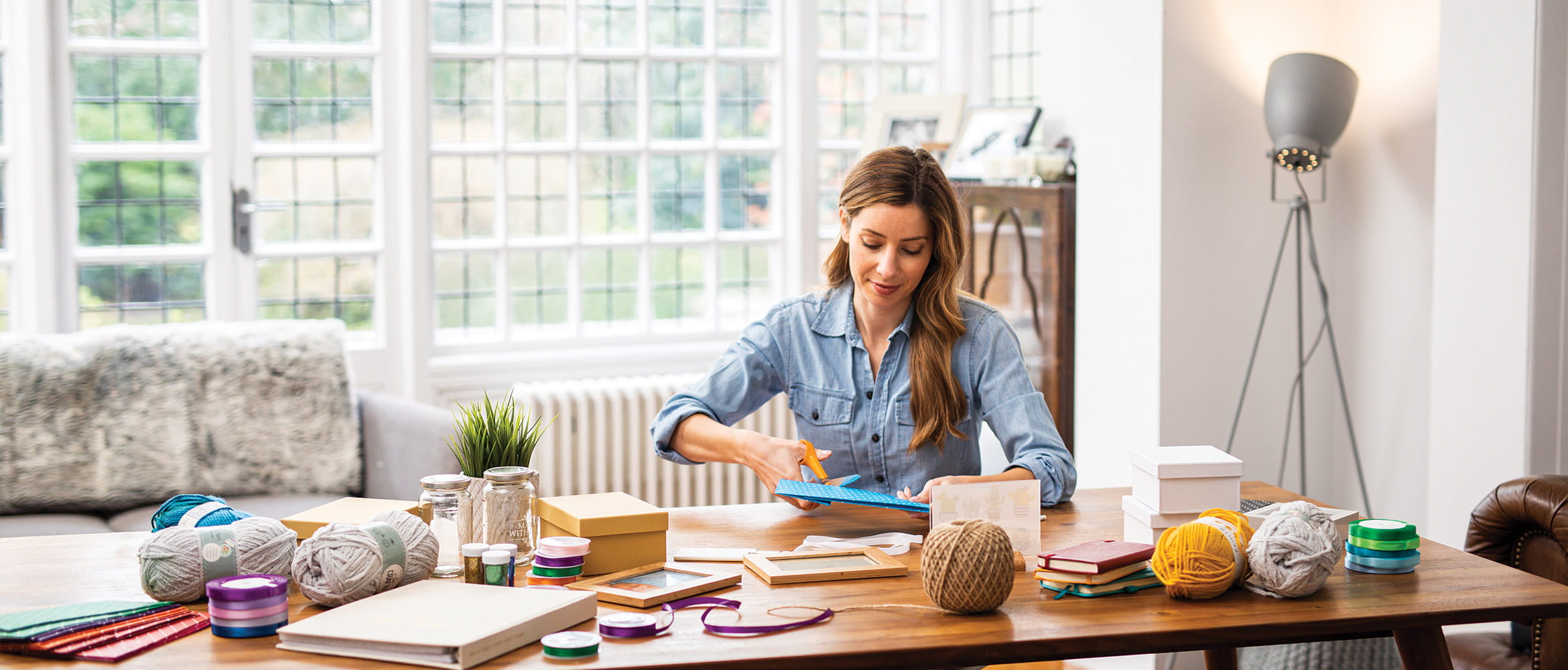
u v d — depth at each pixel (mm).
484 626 1313
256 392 3359
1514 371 2662
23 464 3107
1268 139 3279
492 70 4160
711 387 2189
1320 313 3404
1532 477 2215
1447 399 2836
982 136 4168
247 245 3938
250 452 3320
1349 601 1498
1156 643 1393
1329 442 3457
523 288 4270
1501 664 2215
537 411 3980
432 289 4145
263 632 1372
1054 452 1999
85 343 3258
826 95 4547
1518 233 2637
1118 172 3340
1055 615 1448
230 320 3943
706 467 4172
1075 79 4160
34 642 1305
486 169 4188
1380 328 3299
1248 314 3311
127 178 3834
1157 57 3164
